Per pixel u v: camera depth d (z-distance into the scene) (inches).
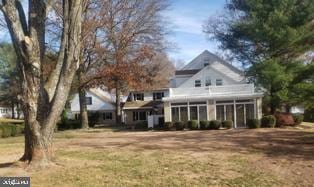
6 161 639.8
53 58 1482.5
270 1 1572.3
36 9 544.1
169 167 569.0
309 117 1994.3
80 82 1678.2
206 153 738.8
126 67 1680.6
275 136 1103.0
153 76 1865.2
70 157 668.7
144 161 631.2
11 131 1593.3
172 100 1667.1
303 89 1525.6
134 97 2481.5
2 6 519.8
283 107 1985.7
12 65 2175.2
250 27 1588.3
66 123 2052.2
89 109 2591.0
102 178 484.7
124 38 1689.2
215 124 1539.1
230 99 1630.2
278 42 1558.8
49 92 551.8
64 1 533.3
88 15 1531.7
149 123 1788.9
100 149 834.8
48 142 557.0
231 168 560.7
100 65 1680.6
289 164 594.9
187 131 1462.8
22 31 530.3
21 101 543.2
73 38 534.3
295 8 1561.3
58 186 443.2
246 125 1599.4
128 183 456.1
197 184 451.8
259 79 1566.2
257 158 664.4
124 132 1541.6
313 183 454.3
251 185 444.8
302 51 1609.3
